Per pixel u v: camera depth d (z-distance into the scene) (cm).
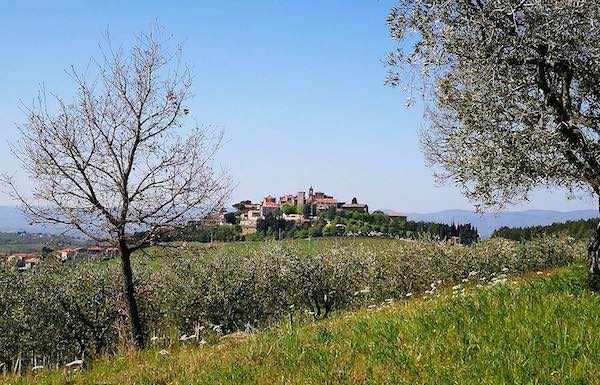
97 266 3036
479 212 1334
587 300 848
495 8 932
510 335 694
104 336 2761
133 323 1691
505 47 991
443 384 580
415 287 4044
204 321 3328
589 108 1219
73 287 2908
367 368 661
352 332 870
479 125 1173
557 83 1191
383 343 756
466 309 855
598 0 931
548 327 711
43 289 2900
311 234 10606
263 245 4272
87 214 1650
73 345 2867
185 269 3341
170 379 835
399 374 627
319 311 4009
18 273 2953
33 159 1608
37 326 2823
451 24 1027
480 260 4284
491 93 1102
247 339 1077
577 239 5481
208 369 815
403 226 11000
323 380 651
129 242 1734
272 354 821
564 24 930
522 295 909
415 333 775
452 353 666
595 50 956
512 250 4453
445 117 1520
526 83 1069
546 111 1064
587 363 576
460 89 1263
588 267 1334
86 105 1652
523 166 1136
